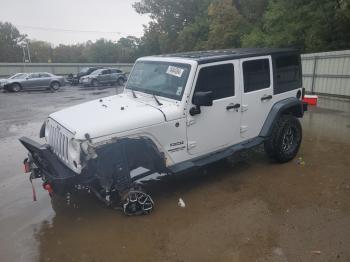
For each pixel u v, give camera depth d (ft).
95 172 13.66
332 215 14.17
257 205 15.30
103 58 259.19
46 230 13.85
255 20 100.27
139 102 16.26
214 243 12.51
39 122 37.27
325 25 63.21
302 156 21.54
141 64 18.65
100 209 15.48
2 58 275.39
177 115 15.07
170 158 15.29
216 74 16.30
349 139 25.32
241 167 20.01
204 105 14.94
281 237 12.73
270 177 18.38
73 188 14.40
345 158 20.98
